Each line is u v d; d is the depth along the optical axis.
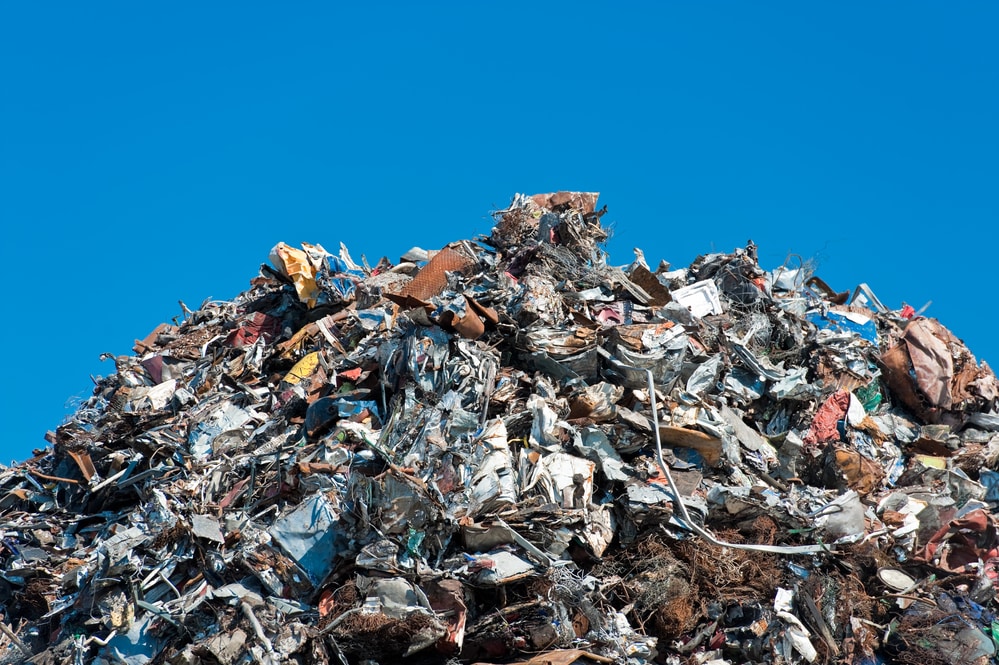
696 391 31.23
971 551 28.67
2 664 27.11
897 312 37.72
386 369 30.80
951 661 25.59
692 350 32.03
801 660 25.19
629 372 30.33
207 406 34.09
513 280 33.84
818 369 33.56
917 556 28.33
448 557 25.69
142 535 28.00
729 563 26.45
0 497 33.97
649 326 31.59
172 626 25.98
